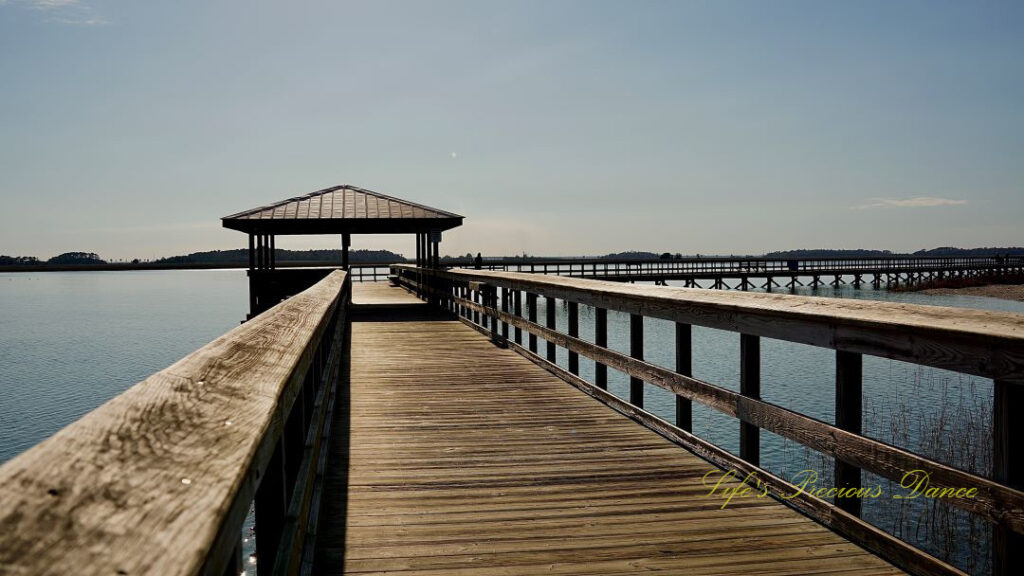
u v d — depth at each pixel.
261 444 1.07
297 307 3.68
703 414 12.91
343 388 6.74
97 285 110.62
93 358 24.45
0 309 50.50
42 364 23.09
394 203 17.91
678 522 3.30
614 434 5.00
